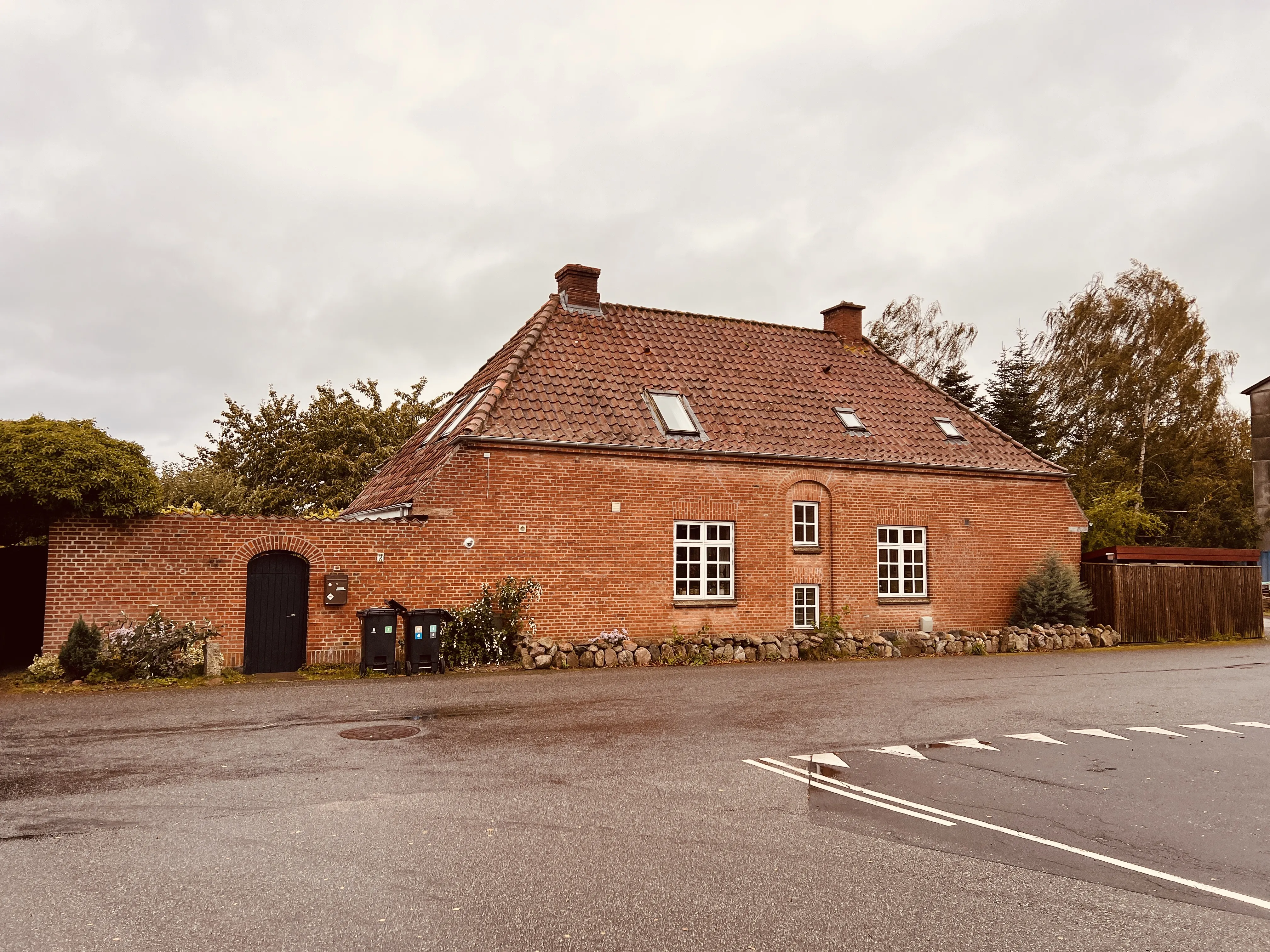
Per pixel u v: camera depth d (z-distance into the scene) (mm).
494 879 5266
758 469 18906
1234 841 6234
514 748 8797
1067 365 42406
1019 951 4430
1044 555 22016
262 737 9242
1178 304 40406
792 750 8875
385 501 19641
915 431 21641
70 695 11906
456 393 23766
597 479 17344
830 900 5035
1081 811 6922
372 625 14273
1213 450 43188
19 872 5316
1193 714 11383
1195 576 22531
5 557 15766
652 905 4910
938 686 13578
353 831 6113
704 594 18344
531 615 16578
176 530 14031
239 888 5086
